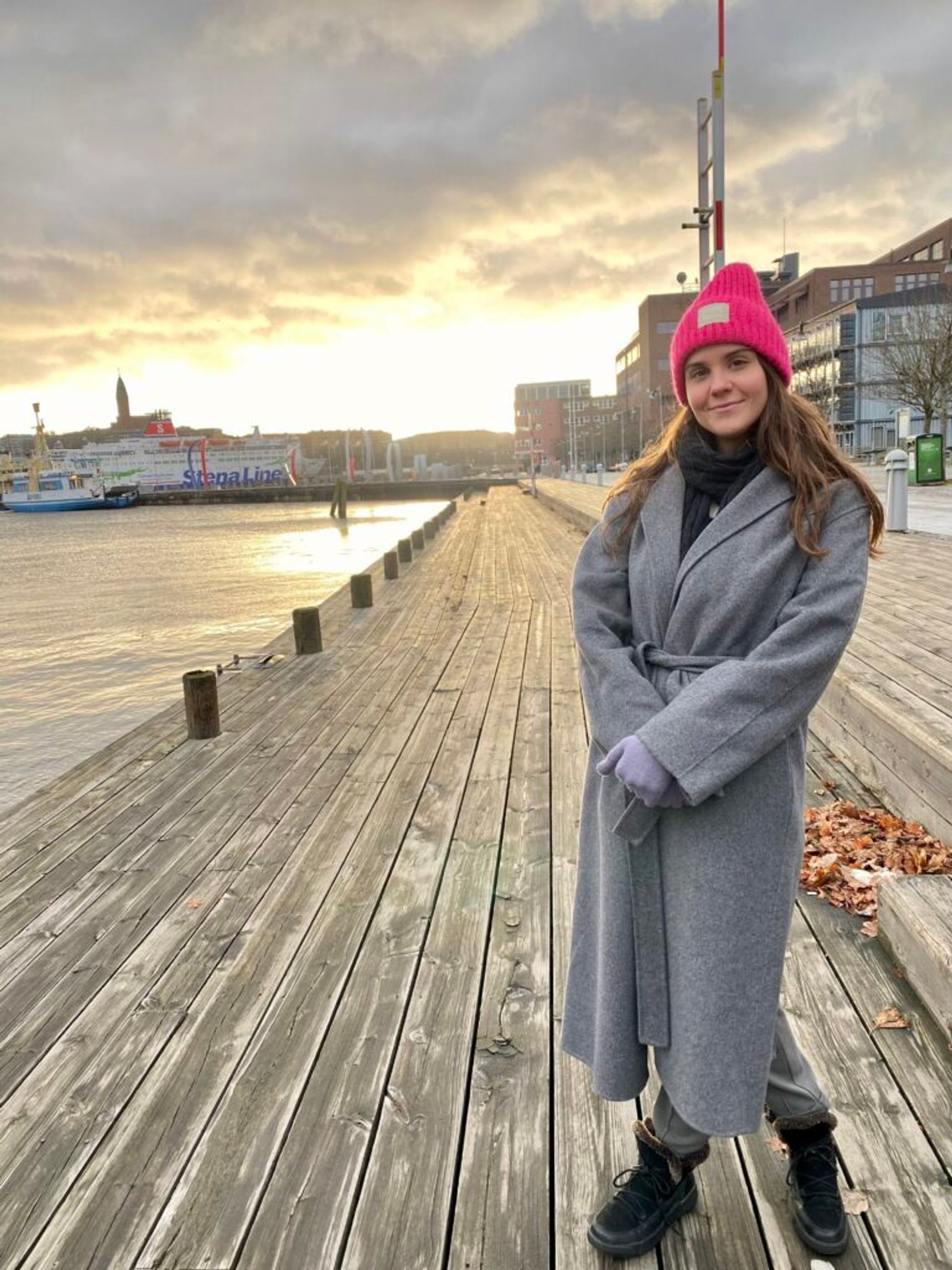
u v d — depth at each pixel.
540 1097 2.16
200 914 3.22
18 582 23.59
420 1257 1.73
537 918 3.06
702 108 8.15
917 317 37.50
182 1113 2.17
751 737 1.35
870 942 2.71
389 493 107.25
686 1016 1.46
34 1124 2.15
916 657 4.60
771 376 1.48
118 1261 1.75
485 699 6.11
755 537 1.44
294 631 8.27
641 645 1.54
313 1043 2.42
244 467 156.88
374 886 3.37
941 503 16.86
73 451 151.75
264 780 4.69
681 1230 1.75
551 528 21.88
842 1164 1.88
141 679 10.41
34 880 3.58
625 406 118.56
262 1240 1.79
